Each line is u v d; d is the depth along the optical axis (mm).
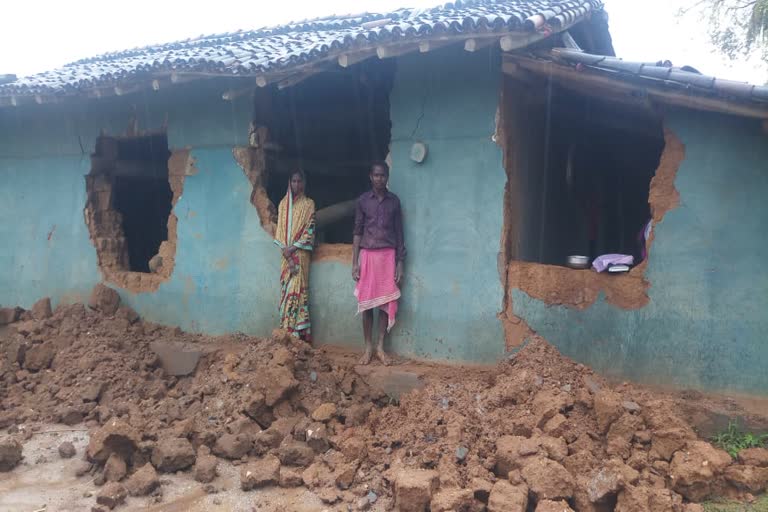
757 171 5055
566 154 8930
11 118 8938
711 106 4871
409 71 6285
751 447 4703
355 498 4578
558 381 5141
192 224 7664
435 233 6219
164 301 7875
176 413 5910
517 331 5867
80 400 6398
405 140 6348
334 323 6781
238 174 7340
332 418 5543
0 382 6914
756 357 5078
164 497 4672
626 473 4258
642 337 5449
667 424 4602
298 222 6691
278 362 5805
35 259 8867
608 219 10109
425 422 5133
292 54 5758
